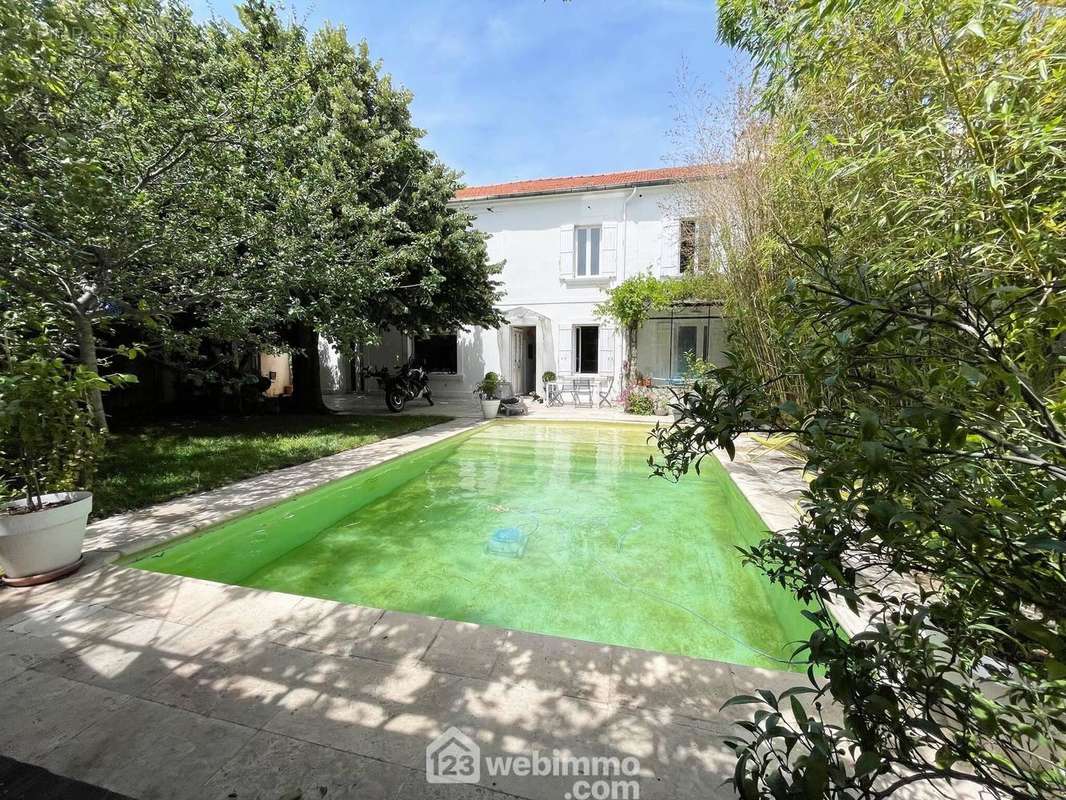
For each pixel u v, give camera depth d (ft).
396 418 29.84
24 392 8.14
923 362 2.76
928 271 4.55
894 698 2.28
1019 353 2.71
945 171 5.50
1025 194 4.58
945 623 2.65
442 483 17.95
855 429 2.59
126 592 8.18
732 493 15.05
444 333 33.27
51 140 8.46
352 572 10.72
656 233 34.94
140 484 14.07
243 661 6.34
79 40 8.74
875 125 6.23
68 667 6.19
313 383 32.04
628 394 32.81
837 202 8.50
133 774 4.53
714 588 9.98
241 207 14.47
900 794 4.44
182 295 15.35
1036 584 2.32
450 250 27.71
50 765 4.62
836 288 2.87
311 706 5.50
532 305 38.24
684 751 4.86
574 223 36.63
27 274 10.37
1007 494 2.53
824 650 2.46
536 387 39.32
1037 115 4.39
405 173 26.99
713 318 32.99
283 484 14.75
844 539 2.64
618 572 10.70
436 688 5.81
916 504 2.38
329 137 22.62
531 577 10.47
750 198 15.39
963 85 5.00
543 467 20.24
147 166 11.58
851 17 5.98
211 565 11.02
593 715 5.37
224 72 13.01
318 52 22.79
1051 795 2.53
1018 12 4.62
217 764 4.66
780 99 9.21
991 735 2.48
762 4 7.74
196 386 31.01
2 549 8.10
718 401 3.26
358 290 21.04
